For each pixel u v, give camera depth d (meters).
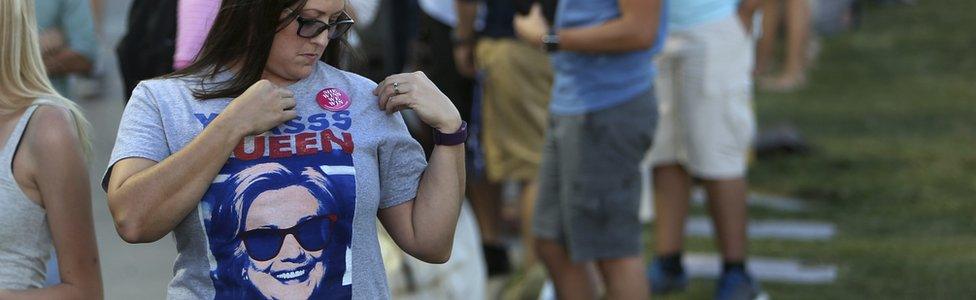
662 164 7.40
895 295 7.43
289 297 3.30
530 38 5.96
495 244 8.11
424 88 3.51
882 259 8.19
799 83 14.64
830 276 7.84
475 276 6.41
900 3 20.12
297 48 3.35
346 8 3.65
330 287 3.34
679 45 7.06
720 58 7.04
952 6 19.77
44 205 3.69
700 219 9.30
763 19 11.53
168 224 3.23
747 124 7.18
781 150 11.13
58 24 6.45
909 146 11.52
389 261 6.17
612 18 5.82
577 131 5.95
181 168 3.19
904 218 9.31
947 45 16.97
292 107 3.31
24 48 3.68
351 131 3.39
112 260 8.27
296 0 3.29
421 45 8.29
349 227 3.36
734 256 7.21
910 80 14.95
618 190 5.98
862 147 11.48
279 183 3.29
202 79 3.38
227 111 3.23
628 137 5.93
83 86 13.12
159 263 8.25
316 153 3.33
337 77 3.48
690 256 8.30
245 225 3.27
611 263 6.11
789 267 8.05
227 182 3.28
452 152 3.58
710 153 7.12
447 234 3.55
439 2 8.12
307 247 3.31
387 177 3.52
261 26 3.30
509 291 7.47
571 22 5.90
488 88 7.81
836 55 16.59
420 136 6.84
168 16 5.05
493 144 7.82
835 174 10.55
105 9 16.61
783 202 9.83
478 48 7.85
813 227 9.10
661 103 7.22
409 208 3.56
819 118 12.89
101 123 11.88
